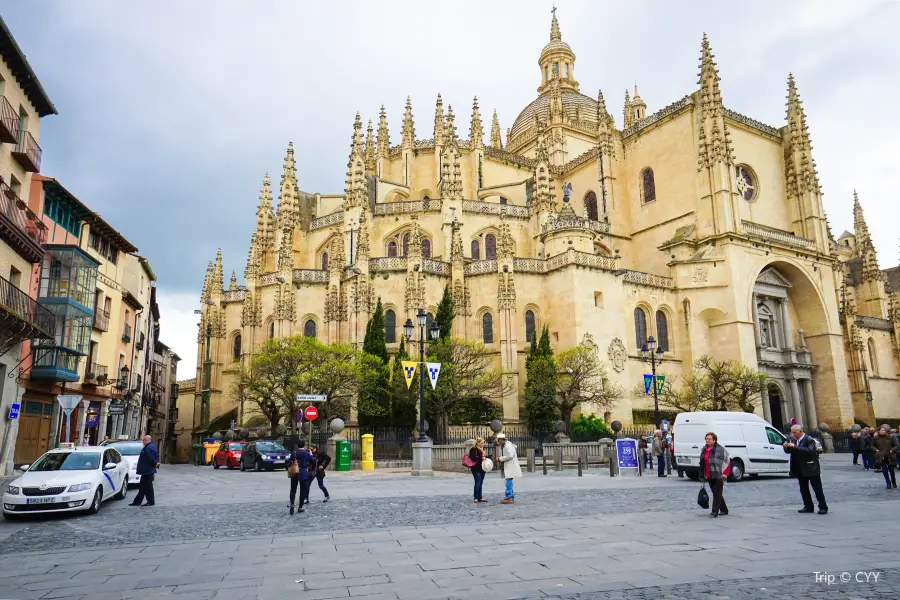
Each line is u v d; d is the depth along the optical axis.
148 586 10.23
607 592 9.29
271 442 42.41
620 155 76.12
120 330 49.66
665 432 33.75
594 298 58.06
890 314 85.94
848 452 61.62
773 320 68.50
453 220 63.19
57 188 38.03
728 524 15.49
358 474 34.84
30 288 34.09
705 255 64.12
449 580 10.23
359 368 47.69
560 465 36.16
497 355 57.41
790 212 74.00
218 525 16.78
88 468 20.72
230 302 69.56
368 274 58.59
